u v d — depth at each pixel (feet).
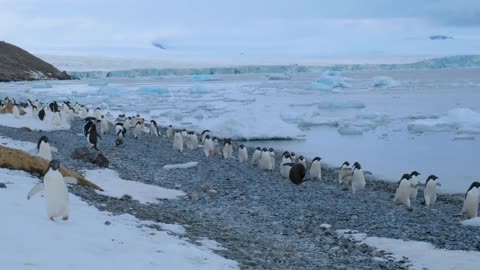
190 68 627.87
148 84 422.00
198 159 75.00
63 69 635.25
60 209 26.68
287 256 30.91
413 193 53.67
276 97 246.27
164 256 24.21
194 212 42.65
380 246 34.63
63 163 57.36
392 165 78.13
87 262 20.85
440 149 93.40
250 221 41.27
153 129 104.99
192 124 133.80
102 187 45.80
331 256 32.27
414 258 31.81
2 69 476.13
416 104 191.01
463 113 126.62
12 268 18.29
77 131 99.40
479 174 70.90
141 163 67.51
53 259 20.30
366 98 226.99
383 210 46.70
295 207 46.83
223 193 51.96
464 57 558.15
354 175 55.06
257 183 57.93
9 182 34.91
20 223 24.72
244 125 112.06
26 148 62.69
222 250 29.12
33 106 112.57
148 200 44.68
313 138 112.06
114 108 188.85
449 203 53.93
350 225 40.98
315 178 64.23
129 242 25.68
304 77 543.39
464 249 34.22
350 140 107.55
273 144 102.78
